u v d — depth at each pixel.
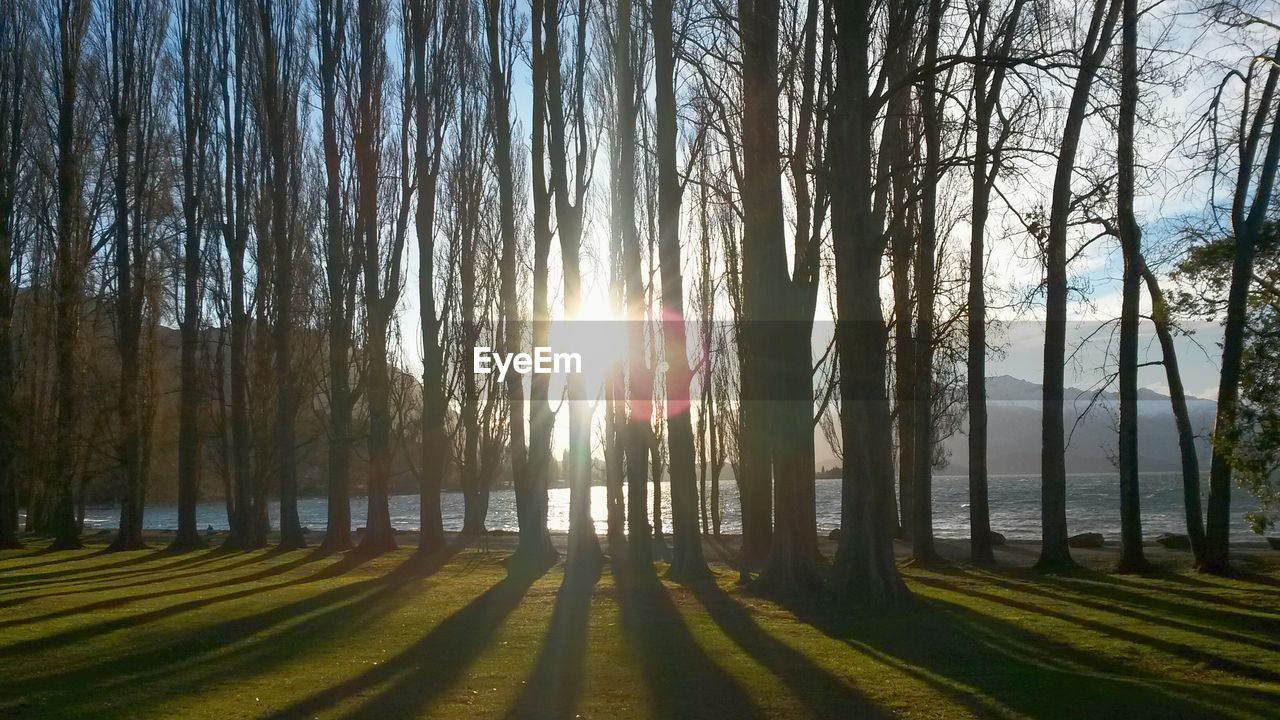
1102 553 30.06
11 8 35.72
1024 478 170.00
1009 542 36.66
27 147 36.62
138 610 16.86
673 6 32.72
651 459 35.56
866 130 15.63
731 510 70.88
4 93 35.59
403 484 90.75
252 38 34.25
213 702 9.60
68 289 35.44
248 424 37.16
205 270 36.19
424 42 29.11
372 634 14.16
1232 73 17.92
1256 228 17.38
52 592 20.30
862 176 15.57
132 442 35.72
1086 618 14.95
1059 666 11.37
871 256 15.65
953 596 17.81
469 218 34.59
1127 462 22.20
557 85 24.83
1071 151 20.55
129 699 9.74
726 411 40.25
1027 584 19.94
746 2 18.16
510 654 12.39
